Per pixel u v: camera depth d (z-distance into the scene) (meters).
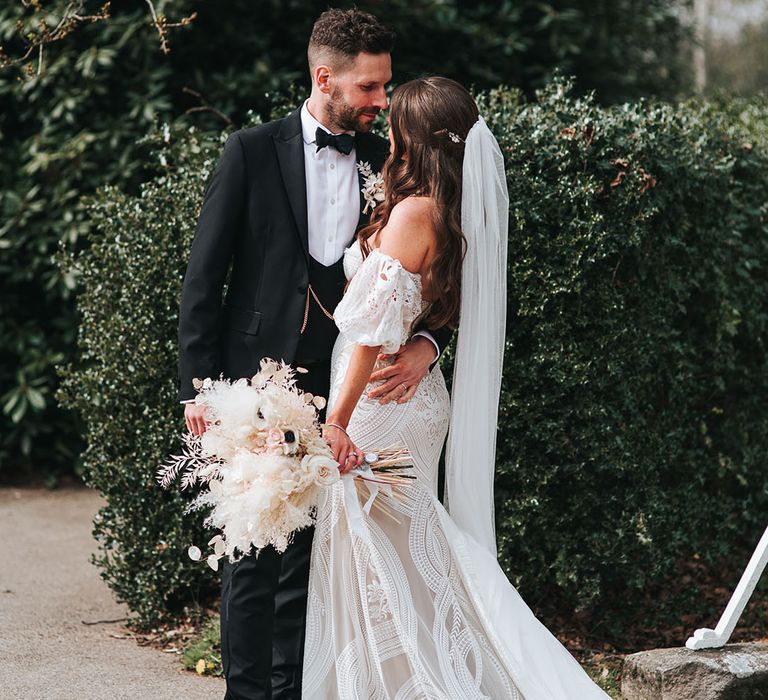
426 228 2.93
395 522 3.07
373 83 3.06
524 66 7.55
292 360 3.11
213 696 3.49
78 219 6.39
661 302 4.09
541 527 3.98
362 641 3.06
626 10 8.20
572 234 3.84
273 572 3.02
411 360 3.03
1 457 6.62
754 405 4.58
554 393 3.91
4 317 6.64
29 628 4.16
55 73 6.43
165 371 4.14
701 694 3.17
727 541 4.50
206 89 6.59
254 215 3.12
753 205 4.55
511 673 2.98
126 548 4.22
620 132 3.92
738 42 18.91
